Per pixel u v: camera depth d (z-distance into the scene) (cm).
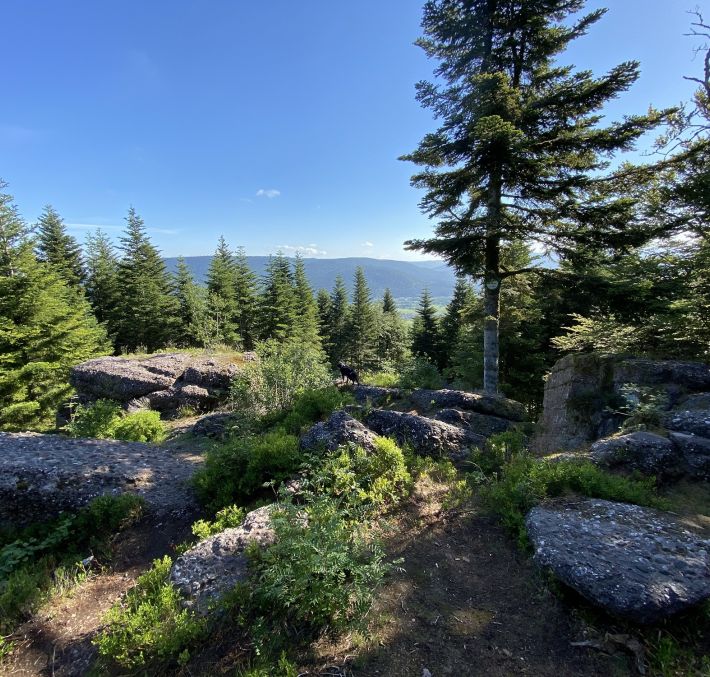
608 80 914
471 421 809
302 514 428
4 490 637
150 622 344
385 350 5984
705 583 312
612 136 952
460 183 1122
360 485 543
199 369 1488
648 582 312
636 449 534
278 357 1120
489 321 1171
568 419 791
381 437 648
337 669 301
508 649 311
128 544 559
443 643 319
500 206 1134
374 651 314
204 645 331
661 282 977
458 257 1124
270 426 923
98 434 994
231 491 599
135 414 1111
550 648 309
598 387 787
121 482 673
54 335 1795
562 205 1016
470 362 1862
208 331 2589
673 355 860
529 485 475
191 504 625
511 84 1084
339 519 410
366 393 1020
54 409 1723
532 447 727
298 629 336
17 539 591
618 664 289
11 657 379
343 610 331
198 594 372
